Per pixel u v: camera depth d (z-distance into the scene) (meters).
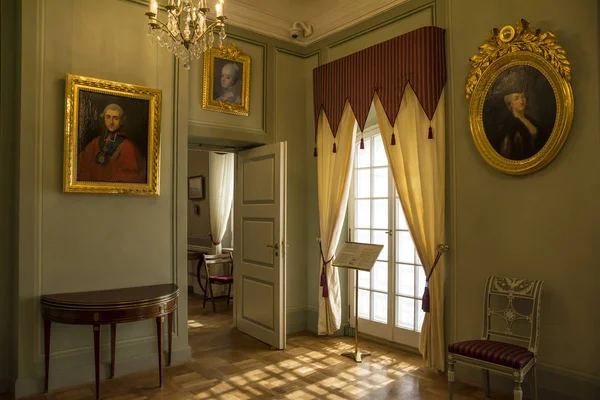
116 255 3.65
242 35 4.66
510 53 3.21
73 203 3.46
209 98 4.39
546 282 3.05
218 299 6.85
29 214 3.25
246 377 3.59
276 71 4.91
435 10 3.80
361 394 3.25
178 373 3.67
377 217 4.70
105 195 3.61
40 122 3.32
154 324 3.84
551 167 3.04
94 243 3.54
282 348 4.30
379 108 4.14
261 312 4.58
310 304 5.02
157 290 3.56
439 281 3.65
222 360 4.00
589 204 2.86
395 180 3.99
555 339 3.00
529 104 3.11
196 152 7.73
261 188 4.61
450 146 3.64
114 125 3.60
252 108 4.71
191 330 5.02
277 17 4.83
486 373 3.19
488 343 2.96
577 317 2.90
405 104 3.92
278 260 4.34
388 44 4.04
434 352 3.65
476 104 3.40
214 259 6.32
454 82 3.63
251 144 4.85
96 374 3.11
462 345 2.93
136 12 3.79
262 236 4.58
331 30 4.77
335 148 4.57
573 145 2.93
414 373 3.68
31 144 3.27
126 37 3.73
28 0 3.28
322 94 4.76
